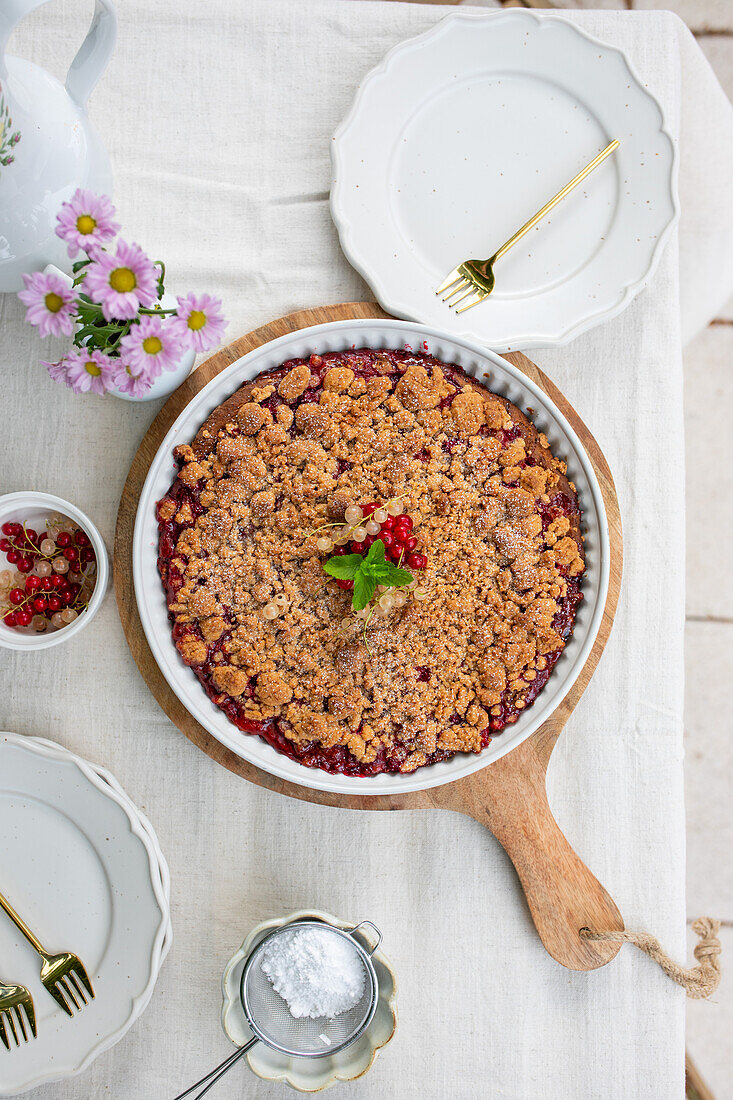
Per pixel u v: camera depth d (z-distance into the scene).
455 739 0.82
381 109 0.85
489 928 0.87
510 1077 0.86
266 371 0.83
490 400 0.83
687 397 1.18
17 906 0.84
